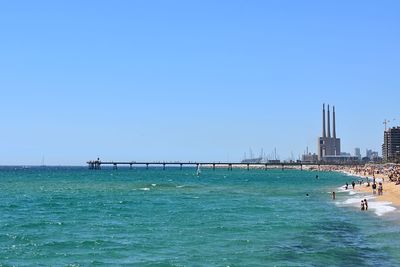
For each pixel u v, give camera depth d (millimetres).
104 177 193500
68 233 40000
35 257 29844
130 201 75062
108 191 102500
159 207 64250
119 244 34156
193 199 79625
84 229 42344
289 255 30109
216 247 32938
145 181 155500
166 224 45375
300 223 45906
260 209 61031
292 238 36906
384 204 64062
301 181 160125
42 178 180750
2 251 31750
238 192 99625
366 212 55719
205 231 40469
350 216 51875
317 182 151625
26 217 52625
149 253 30891
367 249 32062
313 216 52344
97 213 56531
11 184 134250
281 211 58250
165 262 28094
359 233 39344
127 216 52875
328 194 90812
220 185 131250
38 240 36250
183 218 50500
